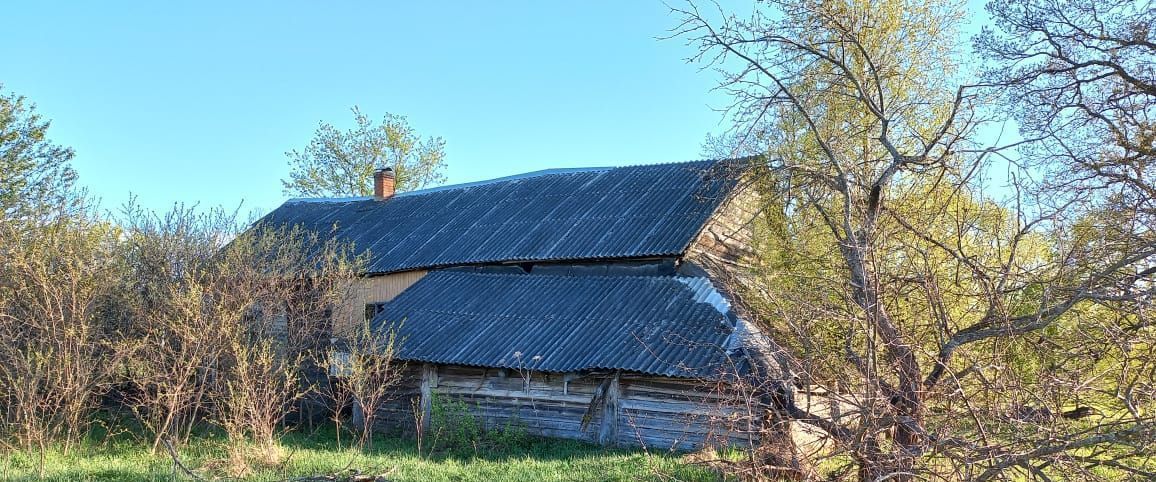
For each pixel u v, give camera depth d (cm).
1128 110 880
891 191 1240
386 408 1602
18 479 958
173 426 1377
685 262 1681
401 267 1947
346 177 4294
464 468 1088
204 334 1287
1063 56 949
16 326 1252
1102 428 621
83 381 1242
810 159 1345
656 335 1402
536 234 1909
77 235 1435
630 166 2178
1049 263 738
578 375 1404
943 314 740
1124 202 771
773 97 999
